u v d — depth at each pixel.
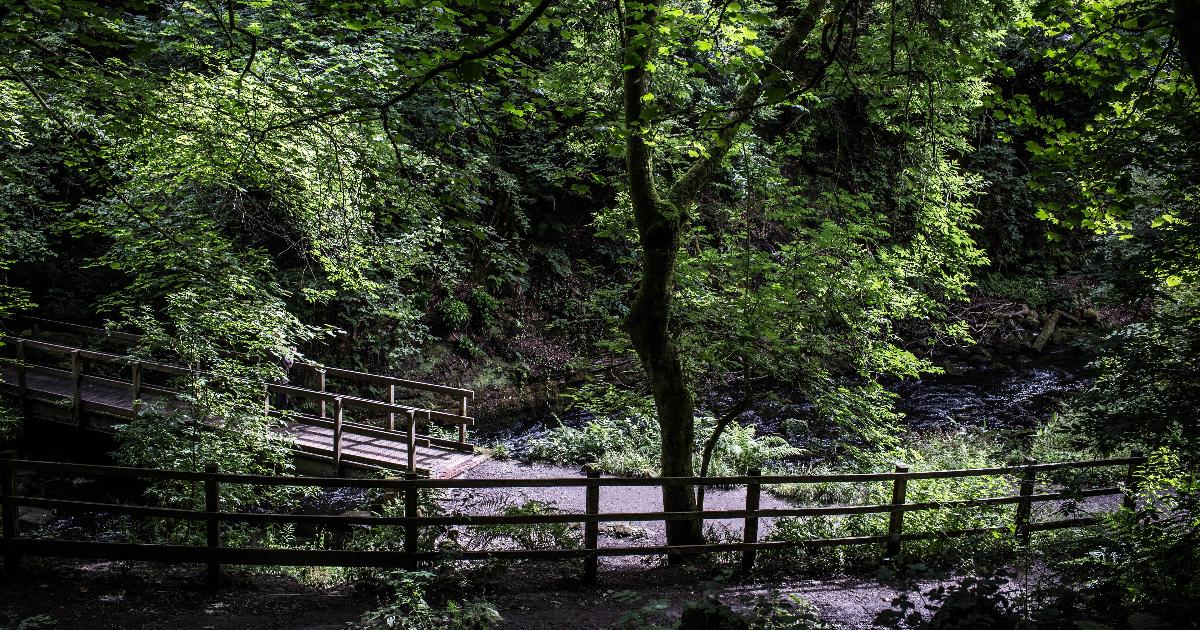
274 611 5.83
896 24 8.75
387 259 9.77
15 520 6.27
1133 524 5.66
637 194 7.30
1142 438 4.78
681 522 7.48
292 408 13.38
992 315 18.72
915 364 8.32
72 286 15.33
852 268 7.91
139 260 8.91
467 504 9.18
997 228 19.86
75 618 5.52
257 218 11.27
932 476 7.02
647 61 5.16
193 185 9.49
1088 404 5.02
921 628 4.06
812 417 13.60
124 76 6.22
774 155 11.34
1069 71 5.74
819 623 5.06
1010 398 14.80
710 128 5.15
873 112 10.88
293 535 8.55
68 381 12.63
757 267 8.17
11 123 7.45
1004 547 7.09
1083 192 5.68
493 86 5.97
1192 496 5.15
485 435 13.88
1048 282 19.84
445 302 15.98
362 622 5.43
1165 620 4.13
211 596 6.05
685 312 8.16
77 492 10.52
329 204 8.38
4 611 5.55
